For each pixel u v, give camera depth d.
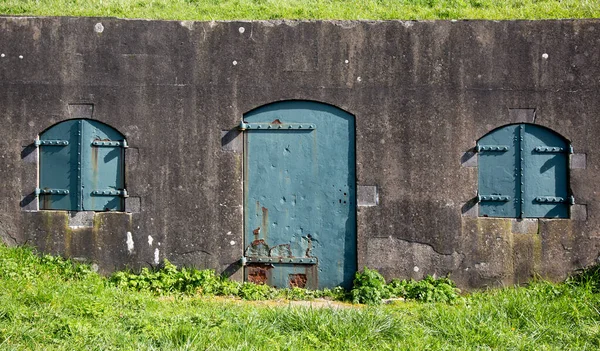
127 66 16.69
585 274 16.34
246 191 16.73
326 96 16.55
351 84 16.55
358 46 16.53
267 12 19.75
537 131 16.53
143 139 16.73
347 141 16.64
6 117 16.84
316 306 15.01
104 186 16.78
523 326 13.65
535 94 16.42
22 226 16.83
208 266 16.72
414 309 14.87
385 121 16.55
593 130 16.41
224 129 16.67
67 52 16.70
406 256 16.53
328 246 16.67
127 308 14.28
